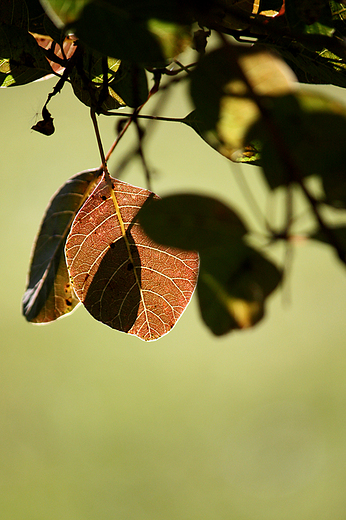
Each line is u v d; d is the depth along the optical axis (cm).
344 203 79
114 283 87
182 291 87
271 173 80
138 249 87
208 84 80
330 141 79
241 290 80
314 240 80
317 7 86
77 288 87
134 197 87
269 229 80
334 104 79
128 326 87
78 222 87
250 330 81
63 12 82
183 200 80
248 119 80
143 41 82
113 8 82
